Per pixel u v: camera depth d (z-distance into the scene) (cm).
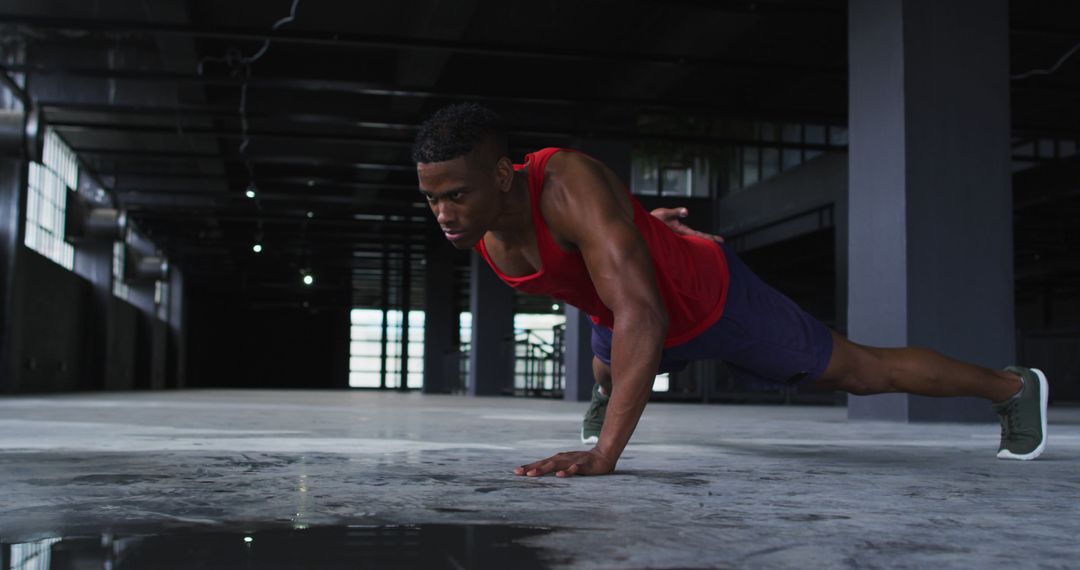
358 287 3522
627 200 200
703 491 156
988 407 518
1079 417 644
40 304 1547
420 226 2080
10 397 1128
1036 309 2770
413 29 1012
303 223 2073
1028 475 193
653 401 1341
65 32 1146
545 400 1298
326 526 115
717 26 990
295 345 4122
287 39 915
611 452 183
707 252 218
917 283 527
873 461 228
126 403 822
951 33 549
